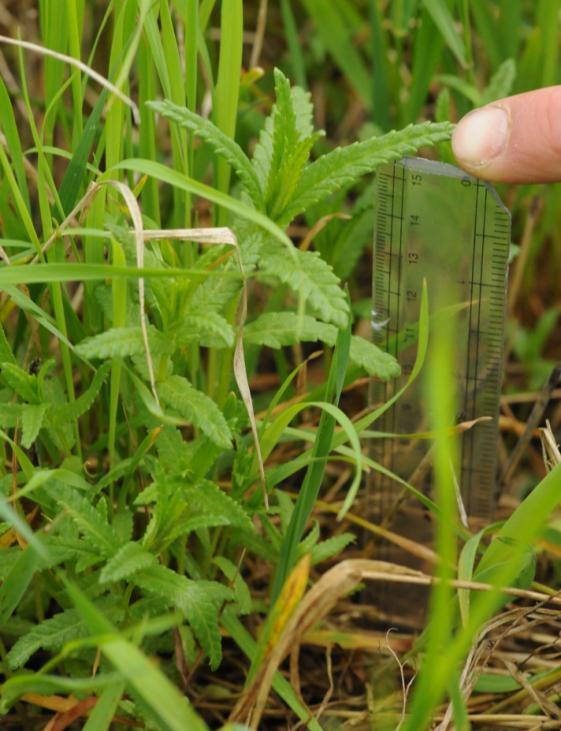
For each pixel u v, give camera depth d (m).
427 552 0.56
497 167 0.56
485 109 0.56
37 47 0.50
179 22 0.60
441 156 0.60
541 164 0.56
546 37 0.66
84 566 0.50
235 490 0.54
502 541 0.52
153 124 0.55
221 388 0.55
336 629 0.58
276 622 0.50
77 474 0.53
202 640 0.51
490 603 0.45
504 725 0.54
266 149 0.53
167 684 0.45
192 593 0.50
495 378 0.55
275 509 0.54
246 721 0.52
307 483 0.52
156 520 0.50
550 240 0.72
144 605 0.52
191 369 0.56
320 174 0.50
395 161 0.54
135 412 0.55
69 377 0.54
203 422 0.50
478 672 0.53
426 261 0.54
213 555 0.56
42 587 0.55
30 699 0.53
